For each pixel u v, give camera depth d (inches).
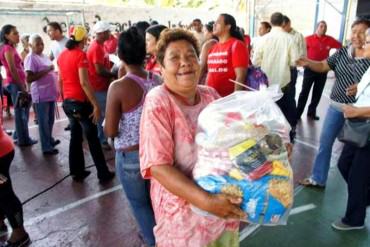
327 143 117.7
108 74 157.8
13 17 300.5
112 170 145.7
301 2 455.8
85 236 99.9
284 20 165.0
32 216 111.0
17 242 93.3
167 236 50.6
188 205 47.7
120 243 96.2
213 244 51.5
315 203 114.2
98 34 154.8
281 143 42.5
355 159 92.4
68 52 119.5
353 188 94.3
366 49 88.0
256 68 120.0
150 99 47.6
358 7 320.2
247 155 40.2
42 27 319.0
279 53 162.6
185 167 47.2
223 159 41.1
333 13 422.3
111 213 112.0
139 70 73.9
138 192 74.9
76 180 136.6
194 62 48.2
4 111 250.5
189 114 49.1
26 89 173.6
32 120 235.3
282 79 164.7
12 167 151.8
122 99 70.3
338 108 109.6
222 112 43.9
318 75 203.5
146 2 530.0
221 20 113.7
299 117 211.8
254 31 482.6
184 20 420.5
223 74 115.0
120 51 71.7
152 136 45.0
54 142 179.5
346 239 95.0
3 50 160.6
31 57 150.3
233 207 40.4
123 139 72.1
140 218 77.8
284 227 101.0
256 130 42.2
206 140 42.9
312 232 98.5
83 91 122.4
